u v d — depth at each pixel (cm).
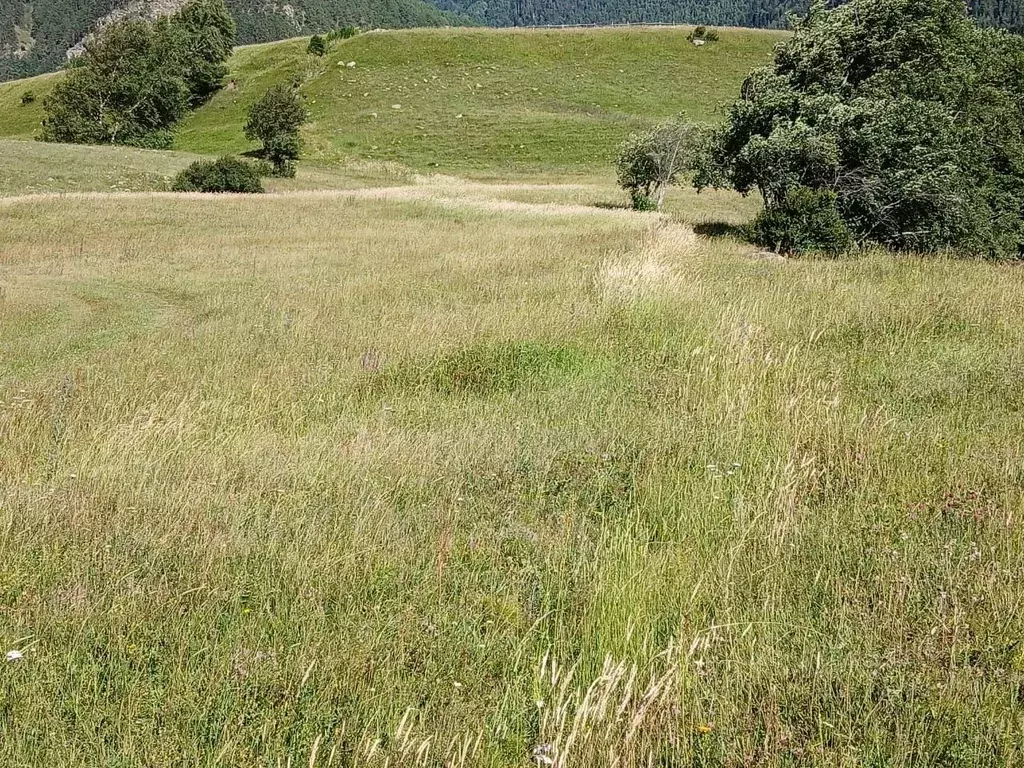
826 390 759
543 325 1077
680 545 453
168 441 669
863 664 342
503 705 313
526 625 380
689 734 303
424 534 479
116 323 1403
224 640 364
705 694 323
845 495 536
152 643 363
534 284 1495
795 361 834
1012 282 1408
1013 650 347
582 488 567
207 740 301
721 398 727
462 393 837
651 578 402
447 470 595
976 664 339
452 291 1490
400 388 861
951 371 841
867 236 2103
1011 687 323
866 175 2081
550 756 283
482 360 909
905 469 567
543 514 529
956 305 1152
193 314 1457
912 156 1995
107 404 804
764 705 321
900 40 2245
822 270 1588
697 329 988
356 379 898
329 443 660
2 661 340
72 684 330
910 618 379
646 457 612
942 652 348
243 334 1187
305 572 425
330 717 307
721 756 292
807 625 374
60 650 353
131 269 1927
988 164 2306
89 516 502
